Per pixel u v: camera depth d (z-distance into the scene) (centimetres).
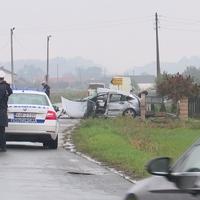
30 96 4384
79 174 3092
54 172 3125
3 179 2845
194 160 1345
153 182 1392
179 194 1263
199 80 12606
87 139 5097
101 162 3647
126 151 4084
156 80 10938
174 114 9538
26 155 3872
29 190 2556
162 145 4788
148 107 10181
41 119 4269
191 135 6038
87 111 9269
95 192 2542
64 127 7025
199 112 10100
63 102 9475
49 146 4425
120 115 8919
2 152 4034
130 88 13362
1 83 4038
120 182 2845
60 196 2425
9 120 4238
